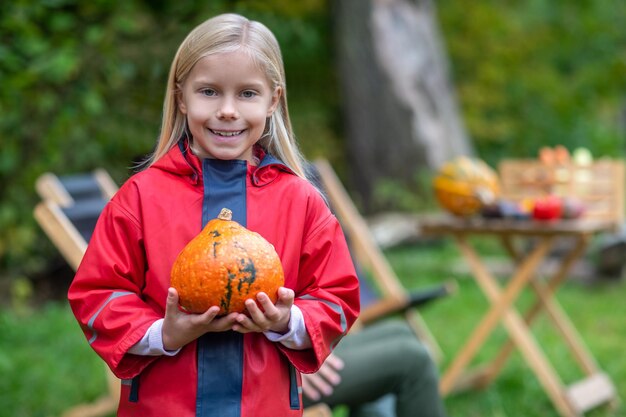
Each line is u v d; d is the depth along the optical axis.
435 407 2.68
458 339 5.16
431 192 8.62
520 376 4.31
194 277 1.61
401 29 8.98
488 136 10.38
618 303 6.14
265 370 1.75
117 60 5.18
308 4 9.06
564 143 10.60
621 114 13.99
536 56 11.31
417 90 8.94
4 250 6.20
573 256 4.04
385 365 2.58
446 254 7.82
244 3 4.89
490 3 11.38
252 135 1.80
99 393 4.11
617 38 11.78
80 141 6.43
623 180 4.09
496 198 4.07
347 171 9.23
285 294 1.65
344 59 9.01
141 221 1.78
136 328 1.68
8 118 5.13
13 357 4.67
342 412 3.71
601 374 4.08
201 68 1.77
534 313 4.16
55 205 2.99
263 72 1.79
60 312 5.82
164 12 5.07
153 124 6.58
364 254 4.35
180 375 1.72
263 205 1.82
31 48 4.31
